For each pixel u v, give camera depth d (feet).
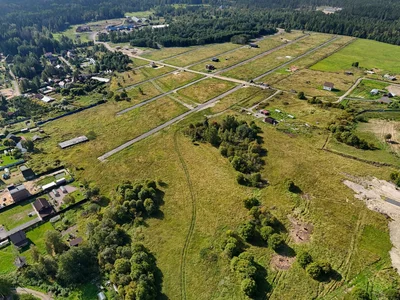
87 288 173.88
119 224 215.31
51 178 266.77
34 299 160.76
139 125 346.54
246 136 297.33
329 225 201.26
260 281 168.96
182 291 168.45
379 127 315.17
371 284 162.91
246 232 191.42
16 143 321.73
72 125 356.38
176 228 208.64
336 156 270.26
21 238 201.77
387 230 194.90
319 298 158.81
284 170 255.50
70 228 215.10
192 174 260.01
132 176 262.88
